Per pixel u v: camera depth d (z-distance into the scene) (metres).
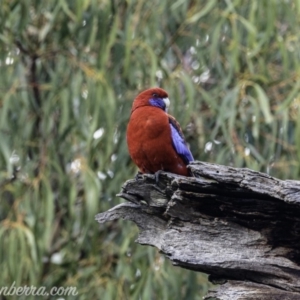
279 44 12.04
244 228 7.73
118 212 8.43
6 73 12.76
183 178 7.59
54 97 12.35
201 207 7.81
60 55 12.73
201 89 12.42
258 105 11.71
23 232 11.39
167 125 9.23
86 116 12.10
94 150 11.98
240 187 7.35
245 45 12.98
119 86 12.92
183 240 7.88
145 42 12.42
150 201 8.26
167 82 12.26
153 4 12.53
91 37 12.00
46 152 12.39
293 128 12.57
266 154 12.49
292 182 7.19
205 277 12.34
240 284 7.66
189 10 13.06
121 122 12.64
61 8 12.40
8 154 11.88
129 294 11.84
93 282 12.20
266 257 7.61
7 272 11.46
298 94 11.98
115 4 12.52
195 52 13.24
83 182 12.29
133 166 12.48
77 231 13.80
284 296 7.48
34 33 13.30
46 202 11.83
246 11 12.62
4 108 12.05
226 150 11.90
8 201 14.04
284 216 7.48
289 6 12.77
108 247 12.98
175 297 11.55
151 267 11.62
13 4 12.36
